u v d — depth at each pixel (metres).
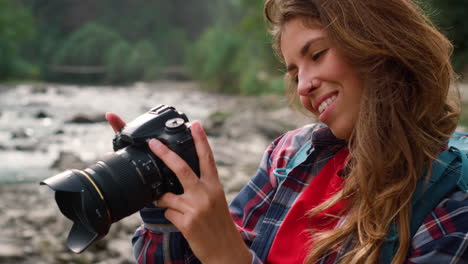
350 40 1.02
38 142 10.05
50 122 13.69
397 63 1.06
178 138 1.10
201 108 20.59
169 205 1.07
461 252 0.91
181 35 61.44
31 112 16.05
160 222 1.18
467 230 0.92
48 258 3.64
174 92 33.47
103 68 50.62
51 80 50.69
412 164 1.01
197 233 1.03
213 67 32.75
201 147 1.06
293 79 1.19
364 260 1.00
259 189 1.34
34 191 6.09
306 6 1.07
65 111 16.89
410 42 1.04
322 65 1.07
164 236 1.18
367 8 1.04
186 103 23.33
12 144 9.70
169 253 1.18
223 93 32.59
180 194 1.15
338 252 1.05
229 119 12.66
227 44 32.62
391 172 1.04
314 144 1.23
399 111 1.04
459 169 1.01
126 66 48.31
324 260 1.06
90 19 58.94
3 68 38.09
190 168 1.05
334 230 1.06
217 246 1.04
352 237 1.06
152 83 46.47
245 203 1.35
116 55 48.66
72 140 10.60
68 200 1.17
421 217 0.99
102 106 19.88
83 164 7.94
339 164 1.19
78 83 49.41
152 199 1.14
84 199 1.07
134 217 4.42
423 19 1.13
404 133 1.03
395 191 1.00
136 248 1.25
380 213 1.01
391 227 1.01
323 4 1.05
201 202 1.03
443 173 1.00
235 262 1.04
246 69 32.16
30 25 41.75
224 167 7.62
